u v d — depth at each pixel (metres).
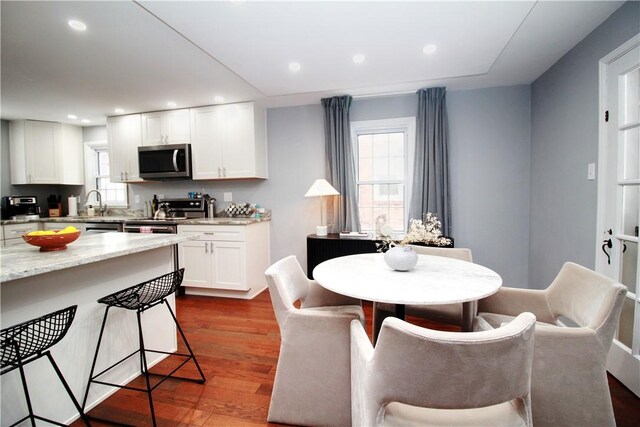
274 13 1.74
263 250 3.53
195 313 2.80
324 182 3.08
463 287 1.26
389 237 1.79
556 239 2.45
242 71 2.55
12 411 1.21
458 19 1.82
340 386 1.33
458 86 2.99
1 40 2.01
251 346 2.17
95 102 3.29
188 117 3.57
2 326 1.18
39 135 3.98
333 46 2.14
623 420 1.39
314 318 1.35
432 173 3.01
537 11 1.75
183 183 3.95
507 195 3.01
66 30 1.90
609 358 1.76
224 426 1.41
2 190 3.93
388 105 3.24
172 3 1.63
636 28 1.62
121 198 4.35
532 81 2.87
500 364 0.71
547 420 1.18
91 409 1.52
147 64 2.39
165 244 1.74
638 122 1.65
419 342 0.70
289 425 1.40
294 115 3.55
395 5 1.68
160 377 1.79
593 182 1.98
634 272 1.67
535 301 1.57
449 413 0.87
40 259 1.24
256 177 3.45
